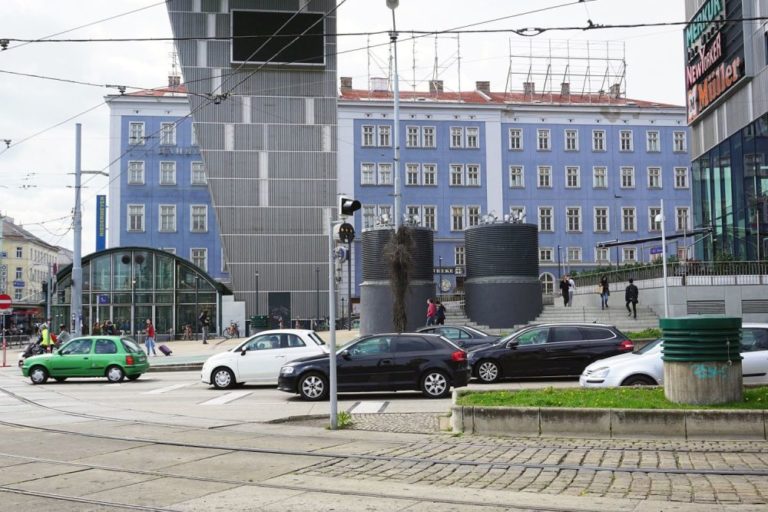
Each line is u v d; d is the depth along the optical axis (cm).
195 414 1555
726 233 4000
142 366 2583
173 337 5162
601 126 7088
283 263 5559
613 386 1473
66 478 929
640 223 7044
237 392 2089
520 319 3488
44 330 3556
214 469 971
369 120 6862
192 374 2880
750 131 3725
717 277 3353
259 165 5562
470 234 3616
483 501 789
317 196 5606
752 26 3684
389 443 1149
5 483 905
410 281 3447
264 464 1000
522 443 1123
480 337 2508
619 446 1077
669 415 1128
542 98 7256
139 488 870
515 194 6975
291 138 5588
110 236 6925
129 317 5153
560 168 7025
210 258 6994
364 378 1783
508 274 3512
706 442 1091
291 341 2222
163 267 5225
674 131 7131
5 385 2444
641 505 763
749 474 888
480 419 1219
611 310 3572
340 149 6806
